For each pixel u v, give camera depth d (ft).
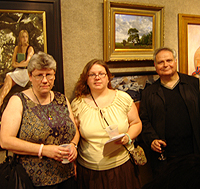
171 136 6.07
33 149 3.95
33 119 4.09
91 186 4.96
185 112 6.06
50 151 3.97
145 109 6.47
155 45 7.21
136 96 7.07
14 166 3.98
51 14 5.65
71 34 6.13
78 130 5.24
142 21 6.89
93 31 6.40
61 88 5.92
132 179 5.22
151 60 7.23
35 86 4.12
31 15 5.47
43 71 4.02
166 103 6.18
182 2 7.59
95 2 6.32
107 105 5.21
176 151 6.06
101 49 6.59
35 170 4.09
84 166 5.15
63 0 5.94
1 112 5.42
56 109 4.51
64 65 6.15
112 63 6.79
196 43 7.93
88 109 5.13
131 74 6.95
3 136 3.87
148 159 7.44
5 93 5.43
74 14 6.11
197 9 7.90
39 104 4.30
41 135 4.08
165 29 7.44
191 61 7.91
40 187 4.13
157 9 7.00
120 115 5.12
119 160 5.07
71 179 4.66
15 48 5.43
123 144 4.91
